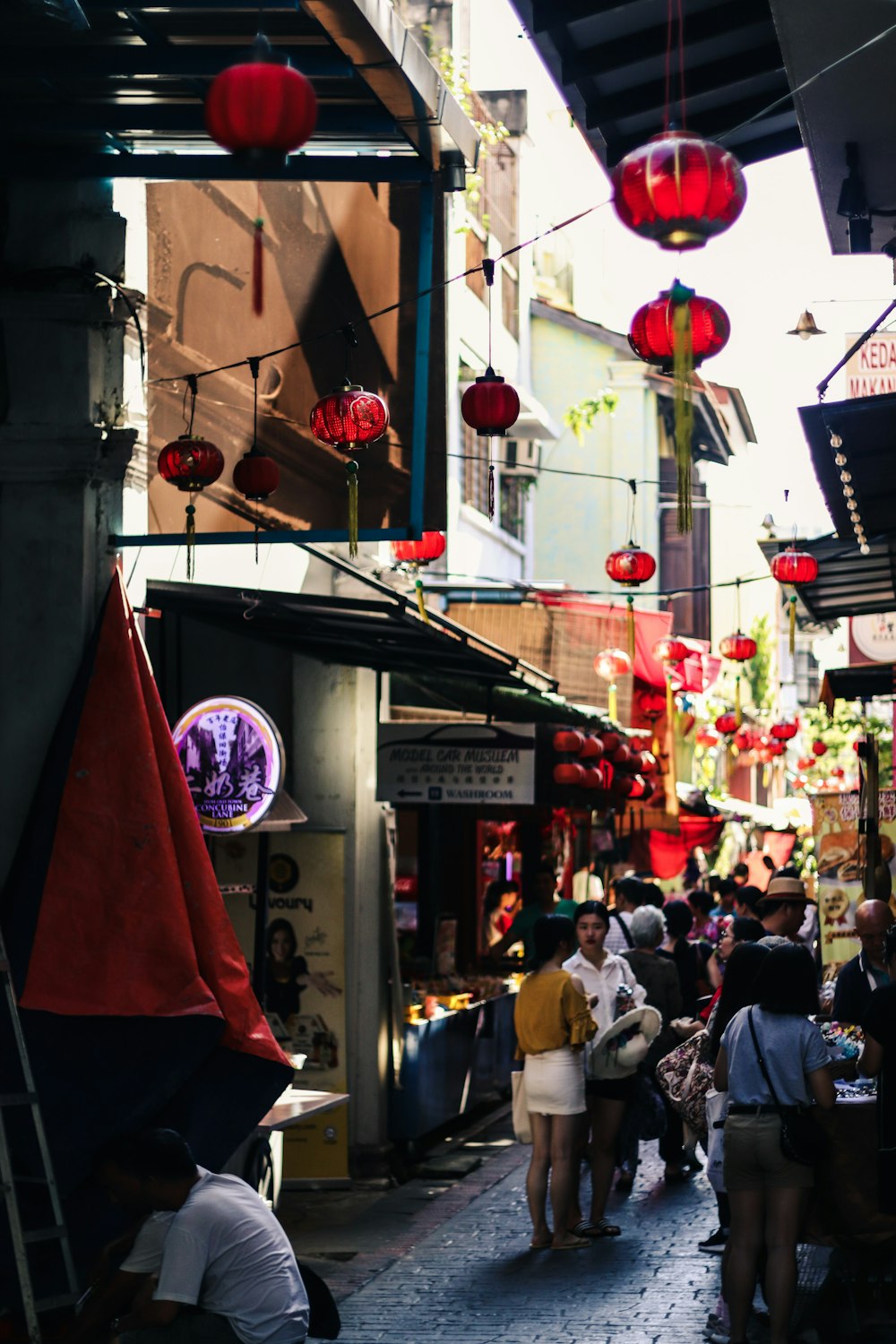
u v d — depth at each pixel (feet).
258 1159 30.25
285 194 29.07
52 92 23.09
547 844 69.05
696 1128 30.63
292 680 42.42
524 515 81.71
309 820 41.98
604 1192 34.96
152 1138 19.45
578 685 67.36
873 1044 25.38
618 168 15.23
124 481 28.73
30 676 27.45
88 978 25.38
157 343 29.76
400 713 49.83
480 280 69.82
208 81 22.39
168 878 25.94
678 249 15.24
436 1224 36.32
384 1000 42.47
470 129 24.49
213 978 25.88
